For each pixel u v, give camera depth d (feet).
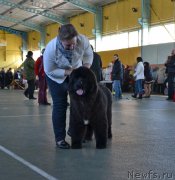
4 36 155.74
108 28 104.63
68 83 17.29
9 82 120.47
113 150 18.16
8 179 13.35
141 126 26.73
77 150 18.15
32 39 152.66
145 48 86.94
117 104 47.75
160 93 77.77
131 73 85.92
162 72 77.30
